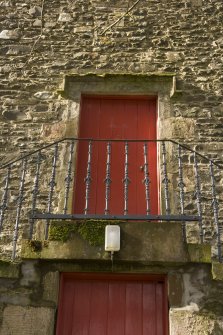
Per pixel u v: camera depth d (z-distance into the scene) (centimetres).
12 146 545
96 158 557
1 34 619
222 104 569
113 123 577
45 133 553
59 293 400
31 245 396
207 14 635
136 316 417
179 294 384
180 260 388
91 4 641
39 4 641
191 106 568
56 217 400
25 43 613
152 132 571
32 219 417
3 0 642
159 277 413
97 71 592
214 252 477
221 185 518
